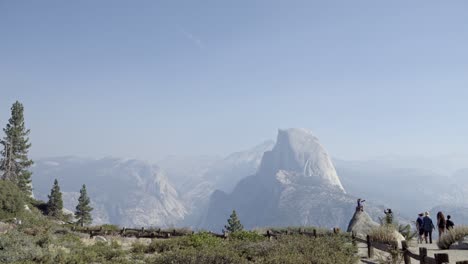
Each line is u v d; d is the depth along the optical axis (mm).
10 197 41062
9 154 72562
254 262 16438
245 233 26312
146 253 21766
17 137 73938
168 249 22031
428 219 25750
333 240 20078
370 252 18750
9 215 39500
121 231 33531
